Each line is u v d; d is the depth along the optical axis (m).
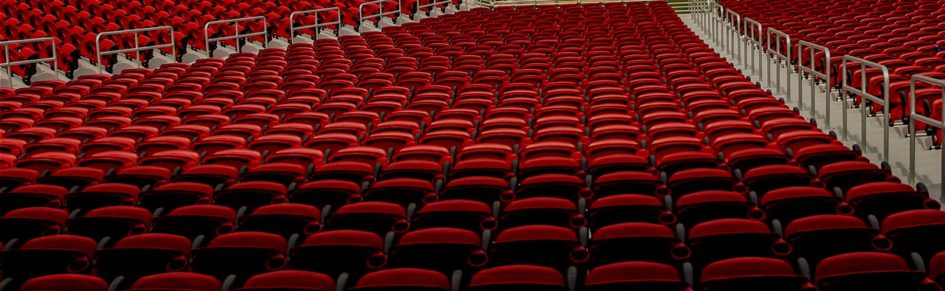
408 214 5.60
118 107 10.12
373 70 12.91
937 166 7.30
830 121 9.24
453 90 11.38
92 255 4.68
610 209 5.08
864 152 7.85
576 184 5.73
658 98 9.59
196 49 17.78
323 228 5.16
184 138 8.00
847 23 16.00
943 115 6.34
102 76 13.02
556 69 12.02
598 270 3.92
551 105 9.73
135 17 18.11
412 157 7.07
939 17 15.36
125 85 12.12
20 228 5.25
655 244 4.45
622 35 16.14
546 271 3.87
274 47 17.81
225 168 6.56
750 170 5.73
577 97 9.98
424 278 3.90
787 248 4.48
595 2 25.80
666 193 5.72
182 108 9.94
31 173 6.64
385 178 6.48
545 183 5.73
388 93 11.00
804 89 11.30
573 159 6.82
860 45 12.96
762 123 8.22
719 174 5.67
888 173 5.84
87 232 5.22
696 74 11.33
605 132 7.69
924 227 4.44
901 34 14.06
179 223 5.19
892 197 5.03
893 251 4.52
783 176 5.64
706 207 5.04
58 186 6.04
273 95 11.05
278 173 6.45
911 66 10.23
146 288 3.89
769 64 11.34
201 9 20.64
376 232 5.19
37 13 18.84
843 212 5.01
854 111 9.63
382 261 4.55
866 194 5.06
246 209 5.77
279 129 8.52
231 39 17.77
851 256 3.92
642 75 11.54
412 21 21.09
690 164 6.29
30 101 10.97
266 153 7.63
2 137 8.56
